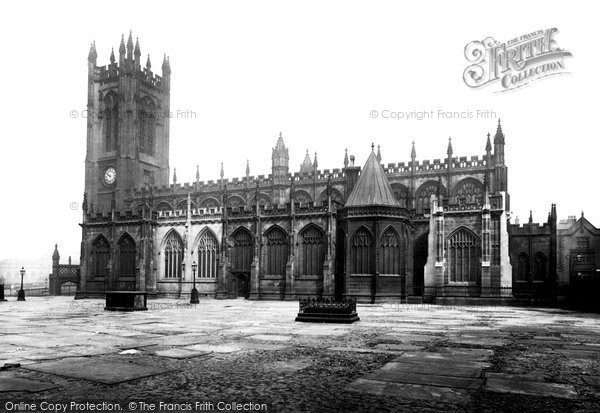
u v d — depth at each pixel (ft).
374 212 227.20
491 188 293.02
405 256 244.42
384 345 78.74
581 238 375.25
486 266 221.46
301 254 252.83
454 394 46.62
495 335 94.07
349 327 107.55
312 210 250.57
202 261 281.54
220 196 362.94
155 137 434.30
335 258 241.96
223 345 77.66
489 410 41.42
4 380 51.52
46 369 57.26
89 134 410.52
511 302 207.72
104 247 298.35
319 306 119.85
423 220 260.62
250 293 259.39
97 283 294.46
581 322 125.70
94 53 418.10
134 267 288.10
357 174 263.49
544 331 102.12
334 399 44.55
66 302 224.74
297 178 349.20
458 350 73.87
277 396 45.50
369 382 51.37
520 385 50.47
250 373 55.67
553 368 59.82
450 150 306.76
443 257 231.91
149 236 287.28
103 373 55.11
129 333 94.22
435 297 224.12
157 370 57.00
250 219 266.36
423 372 56.65
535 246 290.35
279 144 348.59
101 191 403.34
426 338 88.22
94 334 92.43
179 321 121.29
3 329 101.24
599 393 47.42
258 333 94.58
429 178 310.04
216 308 180.34
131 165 396.37
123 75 399.24
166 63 447.01
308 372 56.39
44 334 92.32
